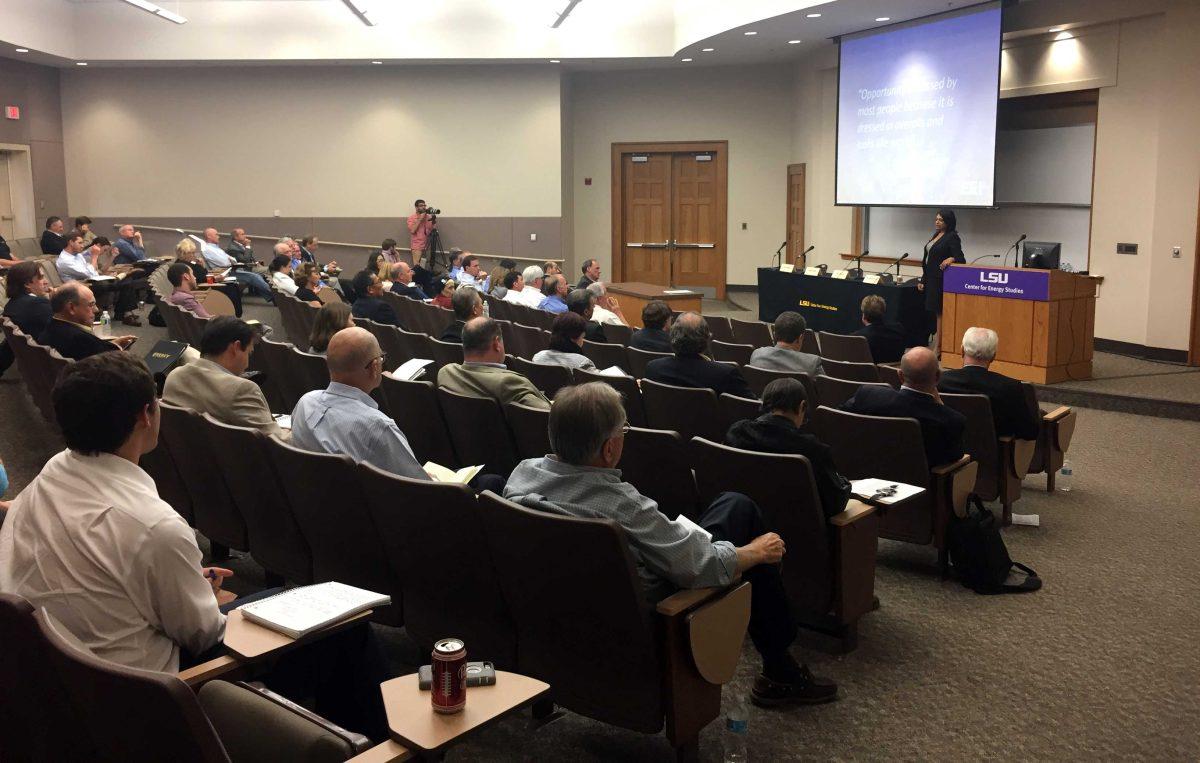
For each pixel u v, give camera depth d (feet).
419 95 49.06
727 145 51.96
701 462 10.73
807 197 48.14
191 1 45.44
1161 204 30.17
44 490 6.31
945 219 32.22
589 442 7.88
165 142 49.57
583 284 33.65
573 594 7.68
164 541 6.18
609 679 7.89
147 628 6.23
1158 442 21.72
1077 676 10.37
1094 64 32.01
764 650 9.52
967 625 11.69
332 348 10.61
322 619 6.64
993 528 12.84
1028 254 28.60
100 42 45.68
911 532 13.08
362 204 49.85
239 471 10.46
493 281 38.63
